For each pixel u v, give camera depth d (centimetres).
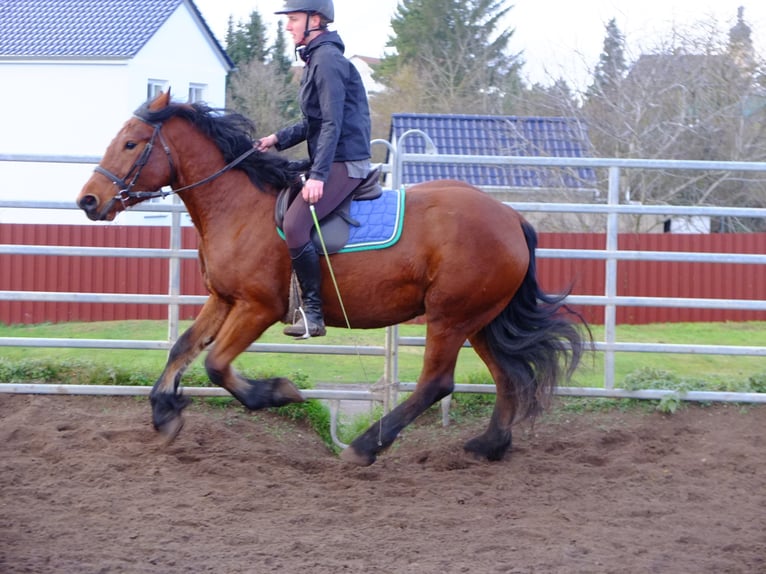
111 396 688
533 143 1518
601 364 985
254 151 556
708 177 1549
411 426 682
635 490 549
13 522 459
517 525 479
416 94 2670
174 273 681
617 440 644
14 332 1190
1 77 2139
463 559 427
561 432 658
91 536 444
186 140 553
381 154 2636
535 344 573
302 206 530
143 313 1402
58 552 419
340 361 1001
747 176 1540
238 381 553
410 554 432
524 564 420
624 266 1425
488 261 548
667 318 1441
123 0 2227
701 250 1425
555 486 555
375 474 578
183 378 694
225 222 550
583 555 434
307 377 704
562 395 680
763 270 1431
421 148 1670
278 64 3173
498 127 1678
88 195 538
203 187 552
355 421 719
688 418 672
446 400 673
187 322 1289
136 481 540
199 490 529
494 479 568
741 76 1627
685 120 1570
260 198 552
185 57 2266
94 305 1386
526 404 577
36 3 2267
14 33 2172
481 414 687
